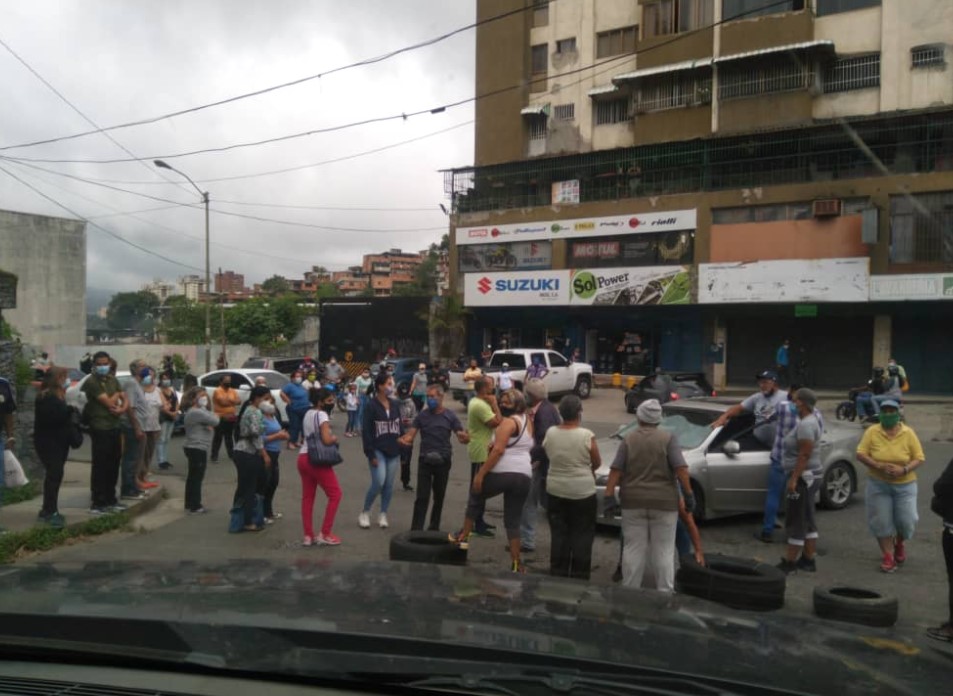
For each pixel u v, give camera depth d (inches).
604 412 962.1
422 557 259.9
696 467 365.1
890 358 1094.4
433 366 1141.7
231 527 370.9
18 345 473.1
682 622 99.5
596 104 1395.2
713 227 1171.9
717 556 266.2
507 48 1478.8
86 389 387.9
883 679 84.8
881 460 307.1
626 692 74.2
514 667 76.4
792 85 1142.3
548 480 276.1
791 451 328.5
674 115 1251.2
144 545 346.3
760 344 1196.5
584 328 1359.5
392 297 1542.8
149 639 81.7
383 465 377.7
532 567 313.4
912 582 299.4
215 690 74.6
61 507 401.1
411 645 79.5
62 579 106.1
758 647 91.1
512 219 1368.1
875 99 1113.4
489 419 352.2
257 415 370.6
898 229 1042.7
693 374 914.1
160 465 563.8
